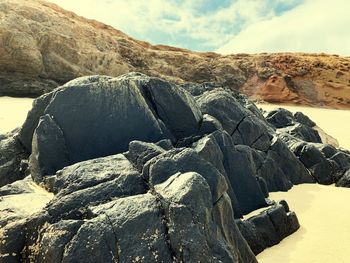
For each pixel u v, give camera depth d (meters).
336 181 14.84
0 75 39.28
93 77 11.20
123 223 6.00
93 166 7.99
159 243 5.86
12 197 7.70
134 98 10.54
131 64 68.94
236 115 13.46
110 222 6.00
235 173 10.62
